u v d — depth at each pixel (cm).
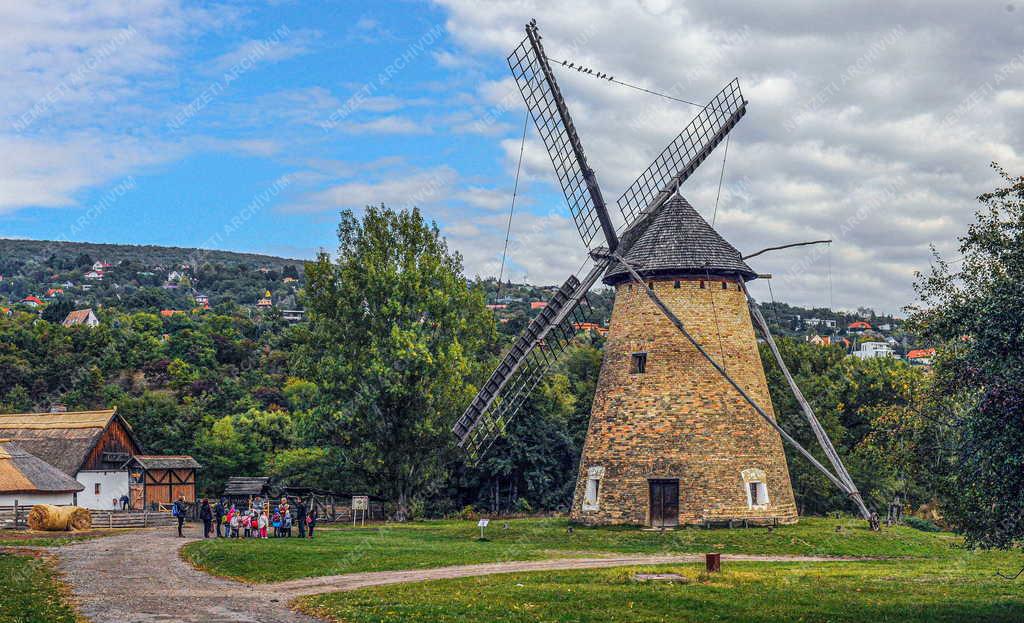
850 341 17300
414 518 6231
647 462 4353
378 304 5891
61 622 2145
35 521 4641
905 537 4191
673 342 4491
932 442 2672
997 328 2173
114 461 6694
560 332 4712
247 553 3344
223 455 8031
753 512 4297
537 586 2716
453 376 5816
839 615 2350
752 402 4200
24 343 11062
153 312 16712
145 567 3148
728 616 2331
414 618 2244
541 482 7019
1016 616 2358
